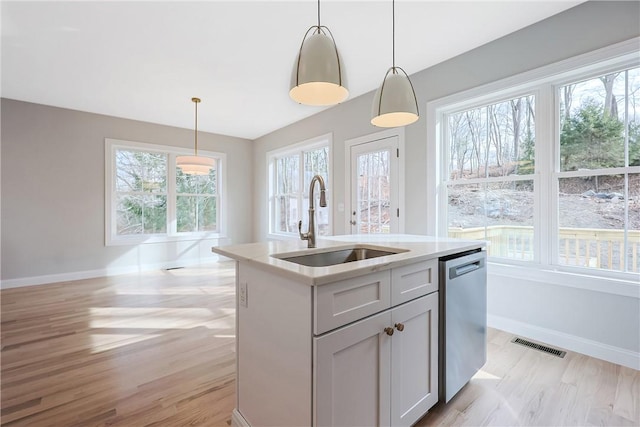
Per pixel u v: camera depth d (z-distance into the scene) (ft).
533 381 6.09
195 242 18.01
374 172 12.30
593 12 6.97
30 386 5.85
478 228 9.37
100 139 14.94
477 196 9.41
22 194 13.19
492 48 8.70
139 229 16.31
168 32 8.15
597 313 7.00
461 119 9.87
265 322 4.17
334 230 14.10
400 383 4.36
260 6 7.14
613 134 7.06
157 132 16.61
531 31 7.94
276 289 3.93
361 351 3.82
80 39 8.45
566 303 7.44
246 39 8.51
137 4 7.04
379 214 12.12
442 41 8.70
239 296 4.78
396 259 4.24
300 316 3.51
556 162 7.89
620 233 6.93
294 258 5.09
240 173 19.81
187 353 7.23
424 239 6.92
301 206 16.52
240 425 4.67
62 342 7.77
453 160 10.03
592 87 7.36
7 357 6.97
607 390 5.78
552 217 7.87
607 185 7.13
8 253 12.91
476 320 5.87
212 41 8.59
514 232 8.63
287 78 10.95
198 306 10.59
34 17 7.47
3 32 8.07
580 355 7.13
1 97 12.70
